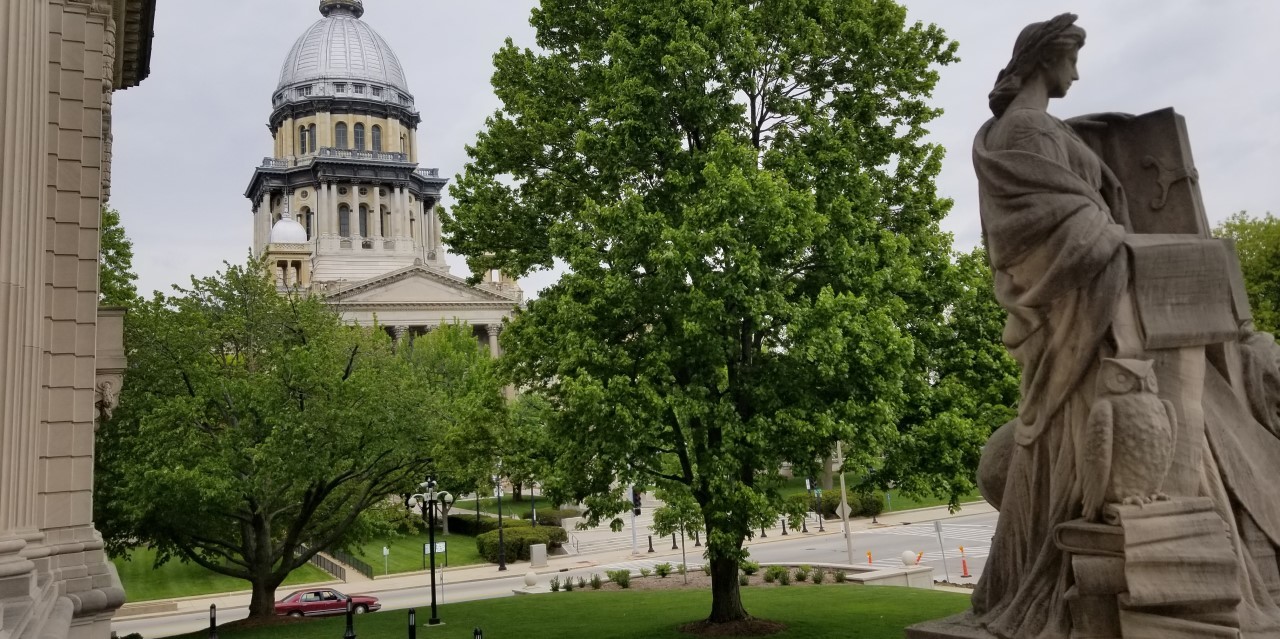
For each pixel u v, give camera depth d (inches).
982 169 236.4
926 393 655.1
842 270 647.1
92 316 575.8
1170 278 218.2
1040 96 241.8
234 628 930.7
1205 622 199.9
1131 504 205.5
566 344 641.6
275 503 1057.5
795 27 722.8
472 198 848.3
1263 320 1476.4
